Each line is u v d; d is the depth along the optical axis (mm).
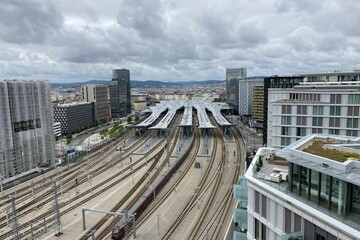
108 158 134500
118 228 64062
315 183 29188
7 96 108938
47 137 130500
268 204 34312
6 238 64625
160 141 167000
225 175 105375
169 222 70938
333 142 39094
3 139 107688
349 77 115000
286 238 29109
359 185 24328
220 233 65188
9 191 93438
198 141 165375
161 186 93188
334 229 25750
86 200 85875
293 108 82312
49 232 67250
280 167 40812
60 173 112625
